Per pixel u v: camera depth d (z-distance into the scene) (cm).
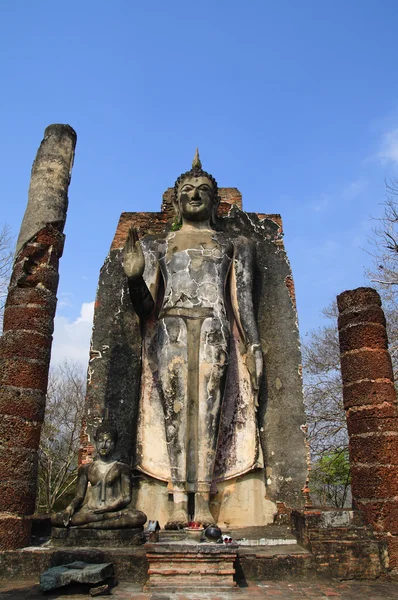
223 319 899
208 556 612
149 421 927
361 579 673
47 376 817
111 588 605
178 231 1011
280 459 923
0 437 746
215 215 1051
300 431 941
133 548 682
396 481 770
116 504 724
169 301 915
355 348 853
